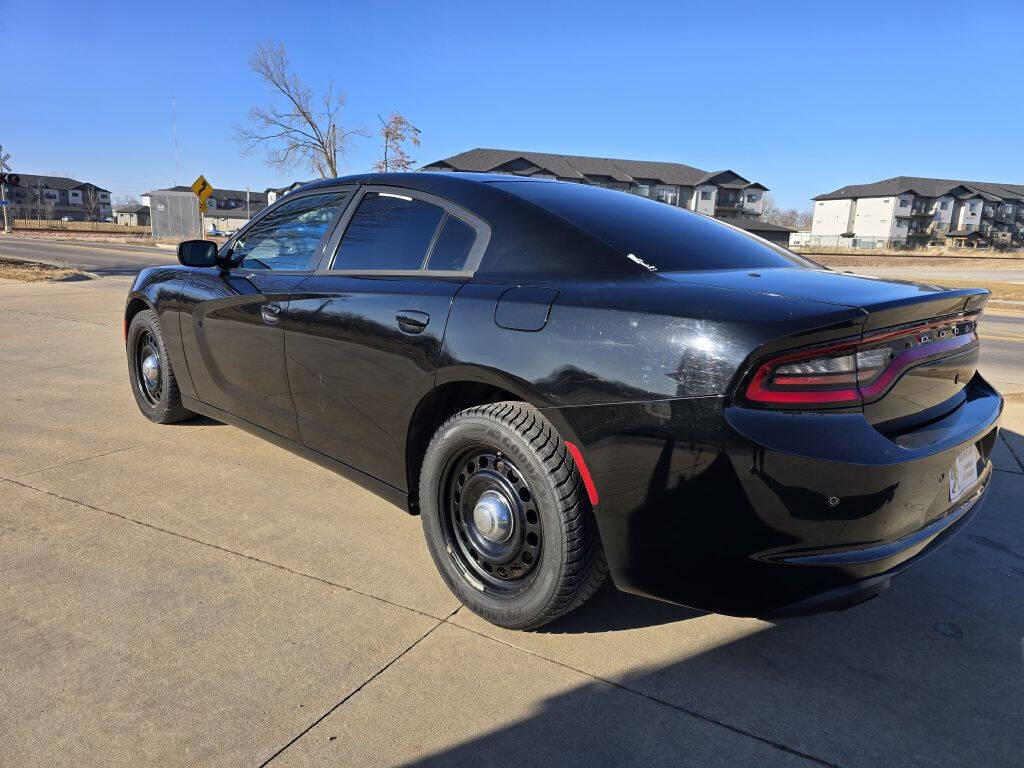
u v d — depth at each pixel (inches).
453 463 95.0
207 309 141.3
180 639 87.5
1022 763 71.1
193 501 128.5
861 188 4320.9
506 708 77.2
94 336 300.2
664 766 69.6
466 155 2896.2
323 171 1357.0
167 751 69.7
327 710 76.1
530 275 91.1
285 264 129.0
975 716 77.9
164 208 1828.2
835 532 71.2
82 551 108.7
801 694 80.9
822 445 69.1
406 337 98.2
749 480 69.8
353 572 105.3
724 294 76.9
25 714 74.0
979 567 112.0
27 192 4933.6
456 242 101.8
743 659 87.4
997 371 294.8
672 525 75.2
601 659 86.4
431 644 88.4
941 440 78.6
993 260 2554.1
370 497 133.1
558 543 82.7
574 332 81.2
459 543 96.4
